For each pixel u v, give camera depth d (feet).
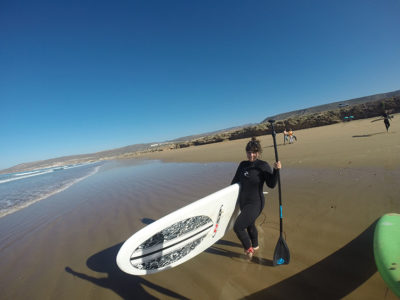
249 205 8.86
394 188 13.53
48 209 22.99
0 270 11.52
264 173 8.85
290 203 14.35
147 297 7.89
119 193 26.08
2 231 17.71
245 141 80.12
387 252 6.05
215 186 22.39
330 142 37.52
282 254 8.32
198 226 8.99
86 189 32.48
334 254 8.50
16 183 62.69
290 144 45.09
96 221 17.08
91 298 8.30
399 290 5.12
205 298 7.43
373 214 11.00
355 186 15.21
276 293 7.08
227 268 8.77
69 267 10.82
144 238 7.61
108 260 11.00
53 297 8.69
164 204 18.94
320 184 17.06
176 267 9.30
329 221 11.11
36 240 14.92
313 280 7.36
